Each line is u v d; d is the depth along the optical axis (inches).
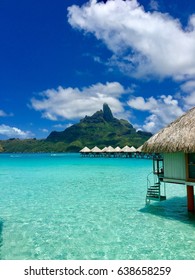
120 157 2706.7
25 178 995.3
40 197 617.6
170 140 411.2
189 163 409.4
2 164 1915.6
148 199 550.0
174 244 325.4
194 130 385.1
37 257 295.9
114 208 503.2
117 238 349.7
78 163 1939.0
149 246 321.4
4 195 645.9
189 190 457.1
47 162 2154.3
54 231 379.9
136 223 408.8
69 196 625.9
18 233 372.5
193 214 452.4
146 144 455.8
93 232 373.4
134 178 964.6
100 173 1165.1
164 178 453.4
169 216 443.2
